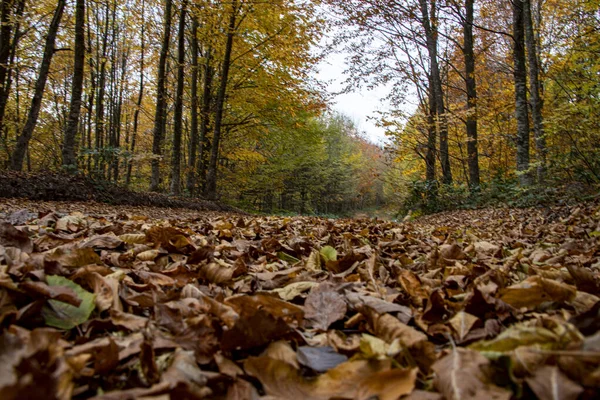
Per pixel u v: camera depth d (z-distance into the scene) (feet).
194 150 61.05
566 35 44.80
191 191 58.75
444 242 13.50
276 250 9.29
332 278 6.02
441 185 49.03
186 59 71.20
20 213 11.41
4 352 2.40
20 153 36.50
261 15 51.44
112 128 85.81
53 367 2.40
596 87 28.76
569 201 26.30
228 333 3.17
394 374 2.52
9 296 3.59
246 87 61.21
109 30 76.43
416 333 3.42
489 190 43.80
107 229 9.61
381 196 202.39
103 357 2.77
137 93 96.12
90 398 2.30
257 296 3.98
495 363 2.71
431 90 55.98
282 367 2.79
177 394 2.37
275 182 94.38
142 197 37.68
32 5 45.88
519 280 6.51
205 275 5.80
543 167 33.71
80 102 35.86
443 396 2.45
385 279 6.37
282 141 81.66
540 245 11.01
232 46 58.34
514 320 4.22
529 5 41.42
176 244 7.78
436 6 40.98
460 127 61.77
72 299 3.62
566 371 2.42
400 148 55.16
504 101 54.39
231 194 94.17
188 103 70.13
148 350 2.81
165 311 3.76
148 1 58.23
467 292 5.17
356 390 2.54
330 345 3.60
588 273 5.22
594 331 3.07
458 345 3.62
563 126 28.19
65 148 35.12
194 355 3.12
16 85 54.24
